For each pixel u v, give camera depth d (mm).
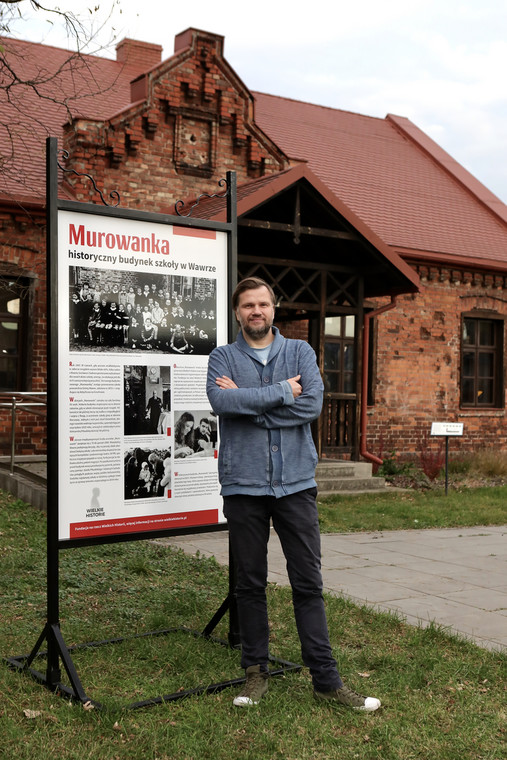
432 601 5707
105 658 4234
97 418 4094
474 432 16562
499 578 6527
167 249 4379
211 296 4539
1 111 13602
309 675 4074
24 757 3072
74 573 6098
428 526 9414
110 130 12820
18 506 8812
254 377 3875
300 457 3803
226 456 3809
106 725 3359
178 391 4383
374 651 4512
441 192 19266
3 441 11820
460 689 3945
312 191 10570
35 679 3908
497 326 17188
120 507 4160
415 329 15781
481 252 16859
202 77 13672
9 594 5508
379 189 18031
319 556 3805
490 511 10578
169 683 3883
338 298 12977
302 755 3172
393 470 13812
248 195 10125
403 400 15625
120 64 17438
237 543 3795
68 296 4020
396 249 15234
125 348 4195
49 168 3916
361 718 3539
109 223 4164
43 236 12055
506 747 3309
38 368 12109
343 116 21031
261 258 10844
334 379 14781
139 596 5562
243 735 3352
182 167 13484
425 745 3291
